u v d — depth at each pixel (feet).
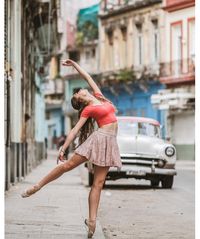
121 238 34.35
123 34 194.70
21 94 78.64
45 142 162.40
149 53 180.65
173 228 38.42
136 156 67.31
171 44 170.30
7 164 58.13
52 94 250.57
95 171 32.94
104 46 204.33
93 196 32.65
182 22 166.09
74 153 32.60
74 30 236.43
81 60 231.09
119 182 79.05
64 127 250.37
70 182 75.25
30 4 94.48
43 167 113.60
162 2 174.40
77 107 33.40
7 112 59.77
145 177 68.54
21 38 80.12
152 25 180.14
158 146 67.97
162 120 171.22
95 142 32.48
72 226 35.88
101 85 199.52
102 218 42.93
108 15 201.05
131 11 189.37
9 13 65.36
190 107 159.02
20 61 73.15
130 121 70.18
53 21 117.19
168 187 69.82
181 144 163.53
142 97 182.19
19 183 69.21
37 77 131.64
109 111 32.86
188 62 162.09
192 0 162.20
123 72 186.60
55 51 150.30
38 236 31.96
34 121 113.39
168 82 167.22
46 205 46.24
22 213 41.09
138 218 43.09
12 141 67.15
